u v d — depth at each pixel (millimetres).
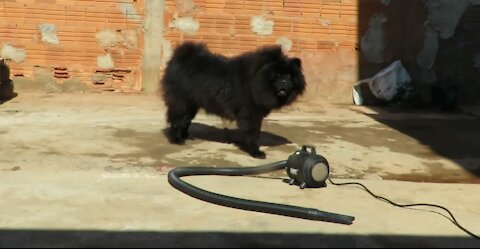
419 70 10789
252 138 6324
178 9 10500
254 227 4043
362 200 4809
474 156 6762
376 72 10812
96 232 3846
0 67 9719
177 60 6777
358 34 10781
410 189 5246
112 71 10625
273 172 5652
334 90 10844
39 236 3734
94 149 6289
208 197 4570
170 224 4047
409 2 10719
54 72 10461
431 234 4023
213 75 6414
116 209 4340
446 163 6398
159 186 5000
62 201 4484
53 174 5254
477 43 10766
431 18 10758
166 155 6211
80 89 10570
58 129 7273
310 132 7871
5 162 5574
